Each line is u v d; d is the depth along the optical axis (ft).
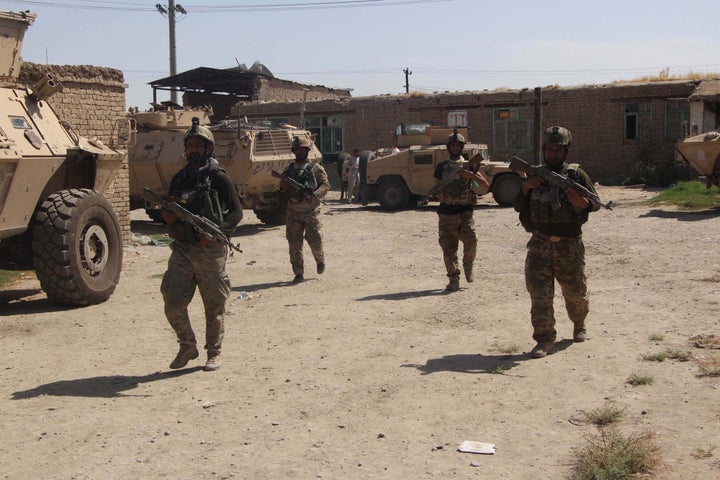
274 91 124.26
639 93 95.86
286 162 60.03
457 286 29.76
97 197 30.07
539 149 69.41
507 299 27.73
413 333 23.29
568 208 19.54
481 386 17.63
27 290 33.53
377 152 76.79
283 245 47.11
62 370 20.51
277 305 28.37
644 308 25.04
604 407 15.84
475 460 13.48
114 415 16.58
